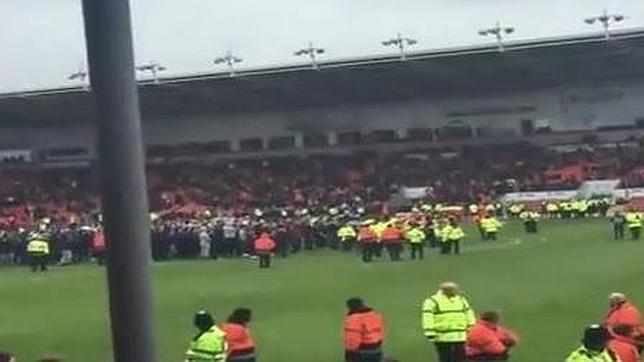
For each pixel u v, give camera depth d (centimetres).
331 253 6019
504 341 1719
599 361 1263
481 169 9356
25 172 10206
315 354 2562
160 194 9300
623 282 3588
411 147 9981
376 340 1895
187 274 4941
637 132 9538
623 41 8275
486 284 3800
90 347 2895
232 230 6103
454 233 5331
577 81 9669
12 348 2928
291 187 9362
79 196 9344
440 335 1936
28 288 4681
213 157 10325
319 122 10319
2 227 7819
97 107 401
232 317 1944
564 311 3012
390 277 4275
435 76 9331
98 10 397
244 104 10238
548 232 6594
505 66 9050
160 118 10619
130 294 398
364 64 8856
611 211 7425
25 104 9600
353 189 9150
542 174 9025
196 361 1783
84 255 6291
